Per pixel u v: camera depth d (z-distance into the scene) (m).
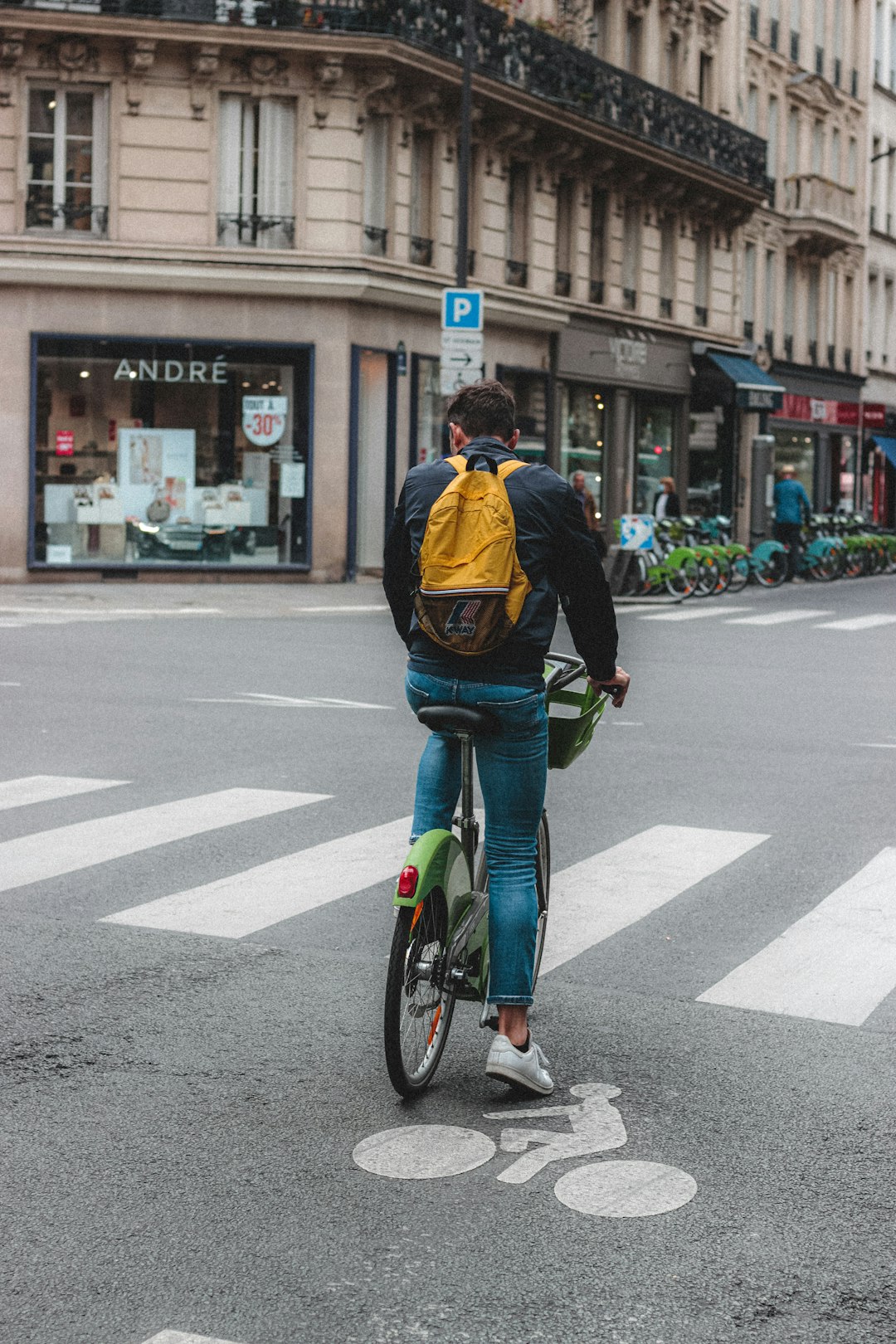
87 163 26.83
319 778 9.89
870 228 53.97
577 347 34.78
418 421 29.73
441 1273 3.64
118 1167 4.22
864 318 53.41
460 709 4.58
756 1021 5.53
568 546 4.60
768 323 45.94
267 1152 4.34
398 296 28.58
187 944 6.35
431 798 4.87
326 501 27.97
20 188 26.50
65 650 16.64
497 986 4.77
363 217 28.12
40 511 27.08
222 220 27.28
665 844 8.37
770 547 31.56
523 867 4.80
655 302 38.22
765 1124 4.60
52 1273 3.63
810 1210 4.02
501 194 31.86
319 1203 4.02
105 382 27.17
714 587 28.53
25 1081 4.85
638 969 6.14
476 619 4.45
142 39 26.28
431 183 29.88
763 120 44.75
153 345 27.23
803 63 47.84
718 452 42.19
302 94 27.30
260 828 8.47
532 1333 3.38
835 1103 4.78
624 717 13.05
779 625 22.25
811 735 12.23
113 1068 4.98
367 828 8.50
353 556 28.34
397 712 12.77
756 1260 3.74
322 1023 5.43
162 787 9.55
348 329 27.89
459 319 23.33
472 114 30.16
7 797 9.20
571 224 34.56
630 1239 3.84
